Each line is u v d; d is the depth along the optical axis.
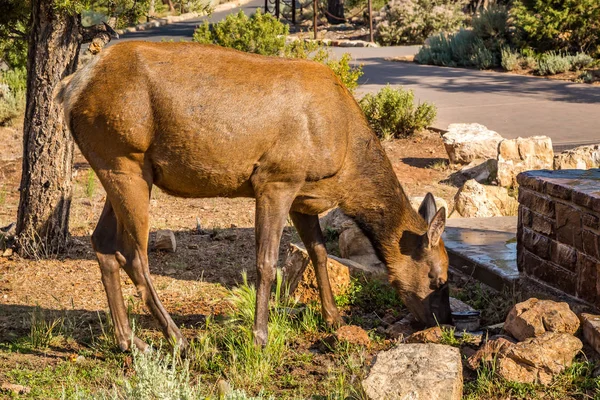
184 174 5.55
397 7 33.44
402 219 5.98
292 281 6.84
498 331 5.99
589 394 4.85
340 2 38.59
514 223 8.80
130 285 7.46
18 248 8.34
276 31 14.25
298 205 5.83
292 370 5.43
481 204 9.66
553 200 6.23
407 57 27.02
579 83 20.34
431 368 4.77
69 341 6.09
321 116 5.50
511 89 19.61
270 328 5.76
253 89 5.43
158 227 9.46
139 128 5.35
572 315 5.38
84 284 7.49
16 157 14.07
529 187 6.55
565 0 22.91
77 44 8.11
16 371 5.41
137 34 33.31
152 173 5.59
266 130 5.43
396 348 5.05
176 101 5.34
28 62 8.12
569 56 22.38
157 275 7.74
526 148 11.20
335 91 5.65
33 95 8.09
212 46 5.59
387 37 33.03
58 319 6.48
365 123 5.88
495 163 11.61
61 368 5.50
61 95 5.58
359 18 39.81
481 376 5.02
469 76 22.20
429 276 5.98
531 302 5.60
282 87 5.46
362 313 6.63
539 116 15.90
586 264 5.85
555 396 4.86
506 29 25.27
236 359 5.45
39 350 5.91
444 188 11.13
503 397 4.88
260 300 5.62
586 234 5.81
